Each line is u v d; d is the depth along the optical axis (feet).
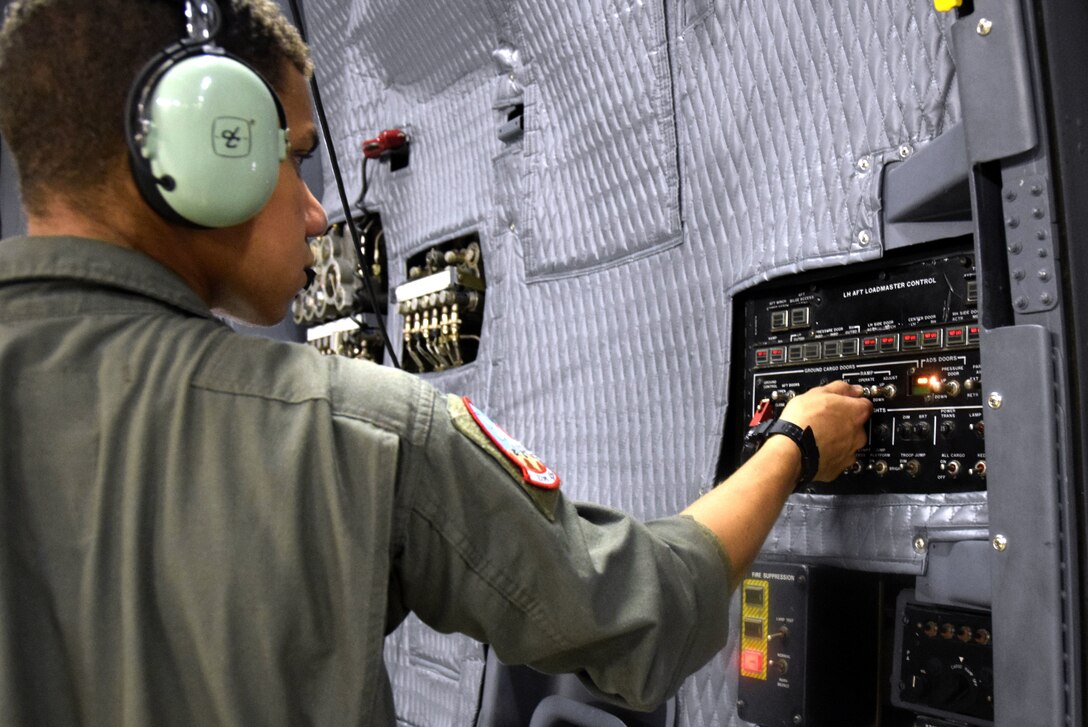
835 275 4.47
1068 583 2.95
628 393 5.58
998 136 3.14
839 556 4.30
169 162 2.23
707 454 4.96
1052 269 3.03
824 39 4.47
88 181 2.34
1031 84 3.07
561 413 6.06
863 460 4.26
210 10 2.33
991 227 3.26
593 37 5.87
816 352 4.54
